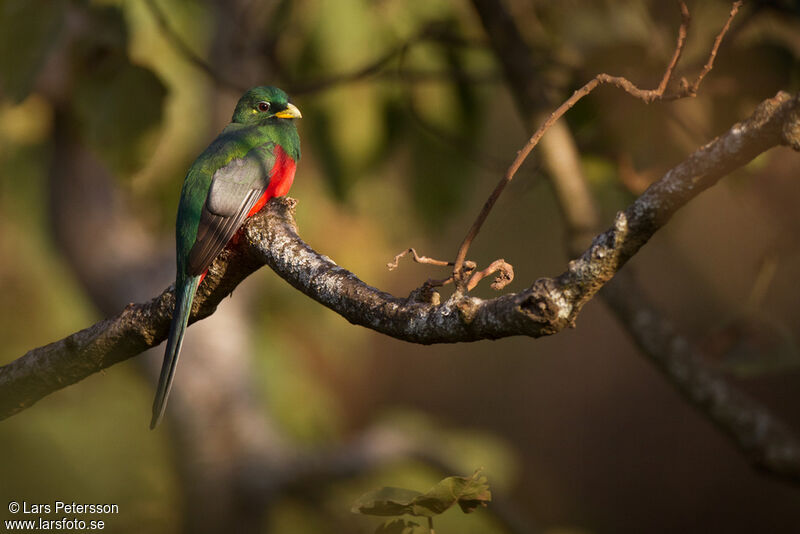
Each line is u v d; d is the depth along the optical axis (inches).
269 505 496.1
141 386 597.9
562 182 323.3
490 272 179.0
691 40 348.8
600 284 159.6
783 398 1075.3
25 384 239.9
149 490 561.9
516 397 1256.2
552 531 569.0
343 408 1099.3
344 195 370.0
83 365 239.5
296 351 602.9
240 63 428.5
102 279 471.2
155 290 476.1
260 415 506.9
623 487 1174.3
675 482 1168.8
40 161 438.0
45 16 297.3
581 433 1220.5
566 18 386.9
